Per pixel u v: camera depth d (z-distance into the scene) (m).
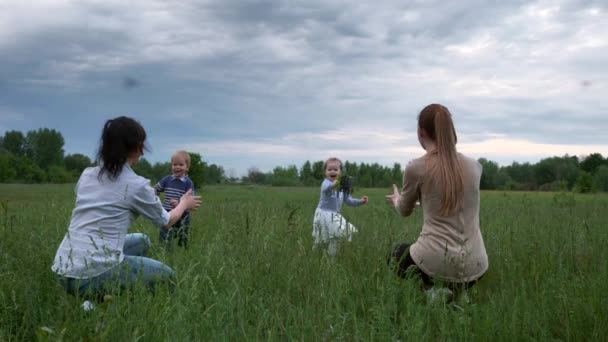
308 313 3.77
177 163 8.22
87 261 4.05
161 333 3.43
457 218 4.52
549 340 3.58
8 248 5.45
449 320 3.80
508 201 20.94
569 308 3.94
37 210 9.91
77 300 3.76
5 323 3.60
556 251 5.85
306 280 4.67
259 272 4.83
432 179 4.53
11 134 127.94
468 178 4.51
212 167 102.88
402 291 4.38
